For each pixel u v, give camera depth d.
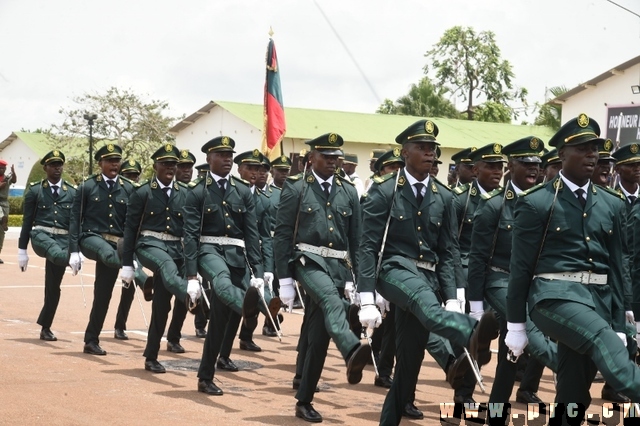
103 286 11.55
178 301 11.88
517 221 6.64
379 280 7.54
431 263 7.73
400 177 7.71
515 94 47.25
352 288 8.80
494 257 8.70
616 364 5.92
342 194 8.89
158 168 11.05
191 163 12.14
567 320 6.25
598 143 6.61
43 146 60.78
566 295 6.36
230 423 8.05
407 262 7.53
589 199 6.60
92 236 11.96
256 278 9.60
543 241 6.55
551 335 6.41
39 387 9.30
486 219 8.54
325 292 8.17
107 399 8.88
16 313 15.15
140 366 10.81
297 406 8.37
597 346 6.06
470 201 10.51
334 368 11.38
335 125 38.78
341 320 7.90
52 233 12.80
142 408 8.53
